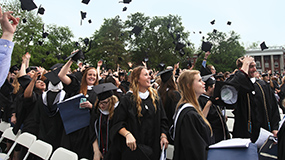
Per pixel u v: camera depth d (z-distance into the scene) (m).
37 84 3.60
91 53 39.97
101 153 2.69
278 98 5.64
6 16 1.19
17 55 24.41
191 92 1.94
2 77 1.14
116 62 38.16
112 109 2.63
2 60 1.13
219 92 2.24
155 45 42.25
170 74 2.81
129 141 2.00
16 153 3.77
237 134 2.83
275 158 2.03
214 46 49.16
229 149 1.45
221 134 2.78
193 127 1.66
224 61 49.53
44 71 3.97
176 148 1.74
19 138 3.00
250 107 2.76
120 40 41.53
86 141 2.78
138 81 2.34
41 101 3.12
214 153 1.48
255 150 1.37
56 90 3.11
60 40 47.69
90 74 3.03
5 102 4.53
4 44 1.16
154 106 2.33
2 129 4.16
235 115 2.88
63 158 2.39
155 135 2.27
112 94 2.54
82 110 2.82
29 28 26.39
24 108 3.37
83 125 2.79
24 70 3.64
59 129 3.07
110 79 3.91
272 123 2.81
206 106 2.33
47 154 2.55
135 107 2.25
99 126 2.69
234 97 2.30
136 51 43.19
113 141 2.26
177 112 1.93
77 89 3.08
